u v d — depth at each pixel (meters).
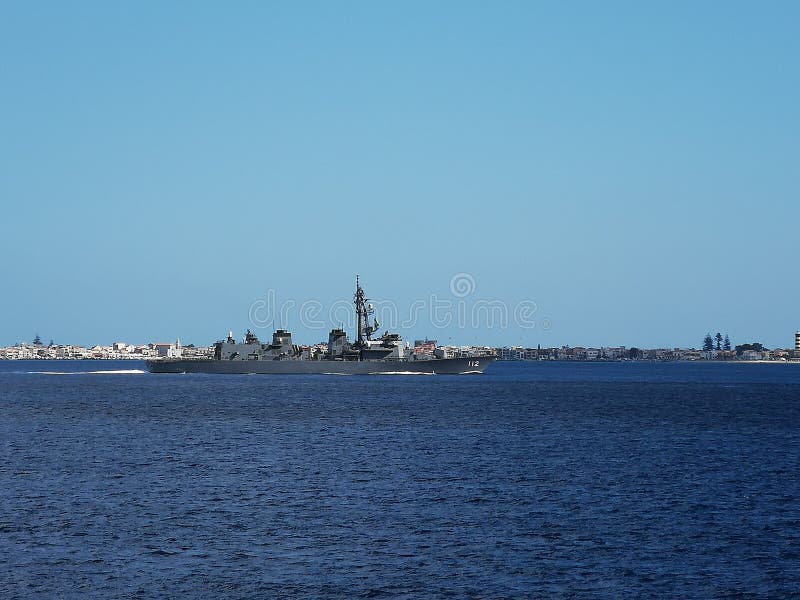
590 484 96.06
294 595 57.88
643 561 65.62
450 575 62.22
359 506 83.94
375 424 164.00
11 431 149.62
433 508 83.25
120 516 79.12
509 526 76.12
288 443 132.75
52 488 92.44
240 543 70.19
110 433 146.62
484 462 112.38
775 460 115.19
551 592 58.72
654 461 113.81
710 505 84.94
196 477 99.94
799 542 71.06
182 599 57.12
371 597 57.59
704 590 59.19
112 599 56.97
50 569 63.09
